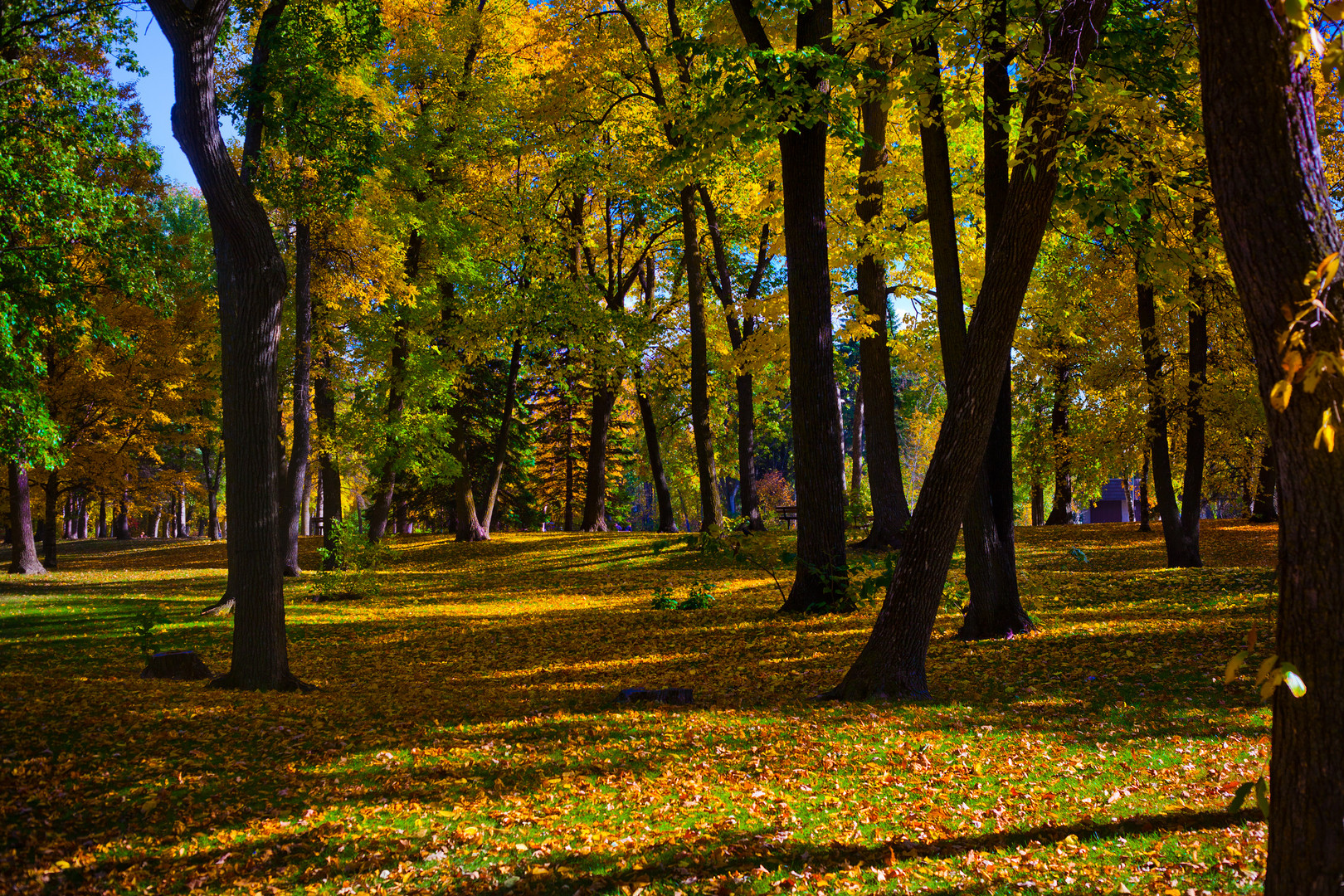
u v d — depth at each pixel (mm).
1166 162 9023
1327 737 2676
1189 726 7000
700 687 9125
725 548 14977
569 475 40719
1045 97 7641
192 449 45312
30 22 12383
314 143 12766
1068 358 24453
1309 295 2688
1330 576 2668
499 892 4445
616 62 21000
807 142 13023
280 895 4465
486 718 7789
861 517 24391
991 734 6957
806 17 12602
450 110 23391
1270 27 2768
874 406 20047
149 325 24422
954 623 12516
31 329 13391
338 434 24938
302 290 20844
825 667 9852
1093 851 4750
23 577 23766
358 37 13273
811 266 13328
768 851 4848
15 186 12297
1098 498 33344
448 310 26344
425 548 27359
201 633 13734
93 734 6898
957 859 4684
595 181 23312
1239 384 18453
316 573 21875
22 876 4594
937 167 10977
